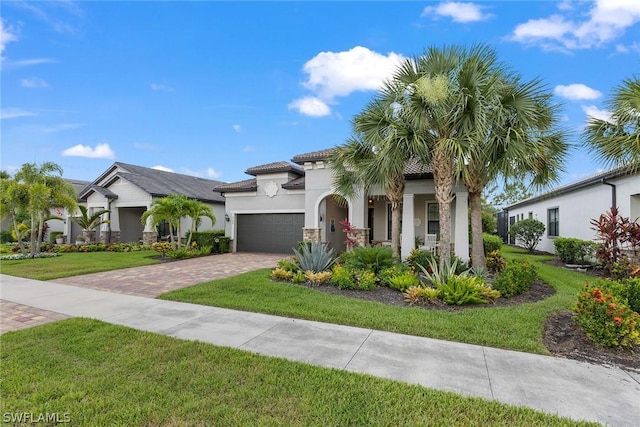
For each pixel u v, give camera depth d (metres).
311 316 6.15
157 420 3.03
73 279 10.31
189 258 15.98
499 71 8.09
